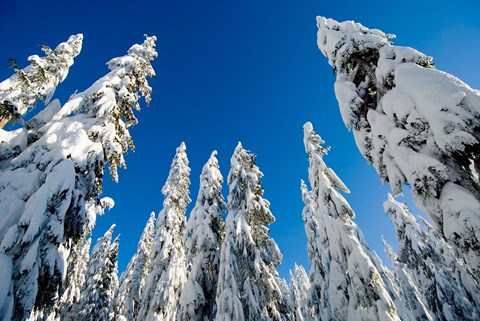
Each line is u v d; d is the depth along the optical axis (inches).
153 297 677.3
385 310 446.6
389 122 268.1
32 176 314.7
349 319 501.0
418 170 221.9
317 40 383.9
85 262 1226.6
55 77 519.5
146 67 543.8
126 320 1013.8
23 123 410.3
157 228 837.2
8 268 239.3
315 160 698.2
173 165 976.3
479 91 216.8
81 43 607.5
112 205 564.7
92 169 363.9
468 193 196.7
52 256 278.7
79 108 421.1
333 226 594.9
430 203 217.0
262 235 628.1
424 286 935.7
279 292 552.7
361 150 317.1
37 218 269.0
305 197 1023.6
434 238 984.9
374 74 326.0
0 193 290.8
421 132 233.5
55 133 374.9
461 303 811.4
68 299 886.4
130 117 489.1
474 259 185.8
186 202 898.7
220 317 464.1
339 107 332.8
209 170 776.9
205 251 611.5
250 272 556.4
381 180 293.0
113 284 1068.5
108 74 485.7
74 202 314.7
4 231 268.4
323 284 719.1
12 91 434.9
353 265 510.9
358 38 327.3
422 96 235.3
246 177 686.5
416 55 277.7
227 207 716.0
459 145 203.0
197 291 540.4
